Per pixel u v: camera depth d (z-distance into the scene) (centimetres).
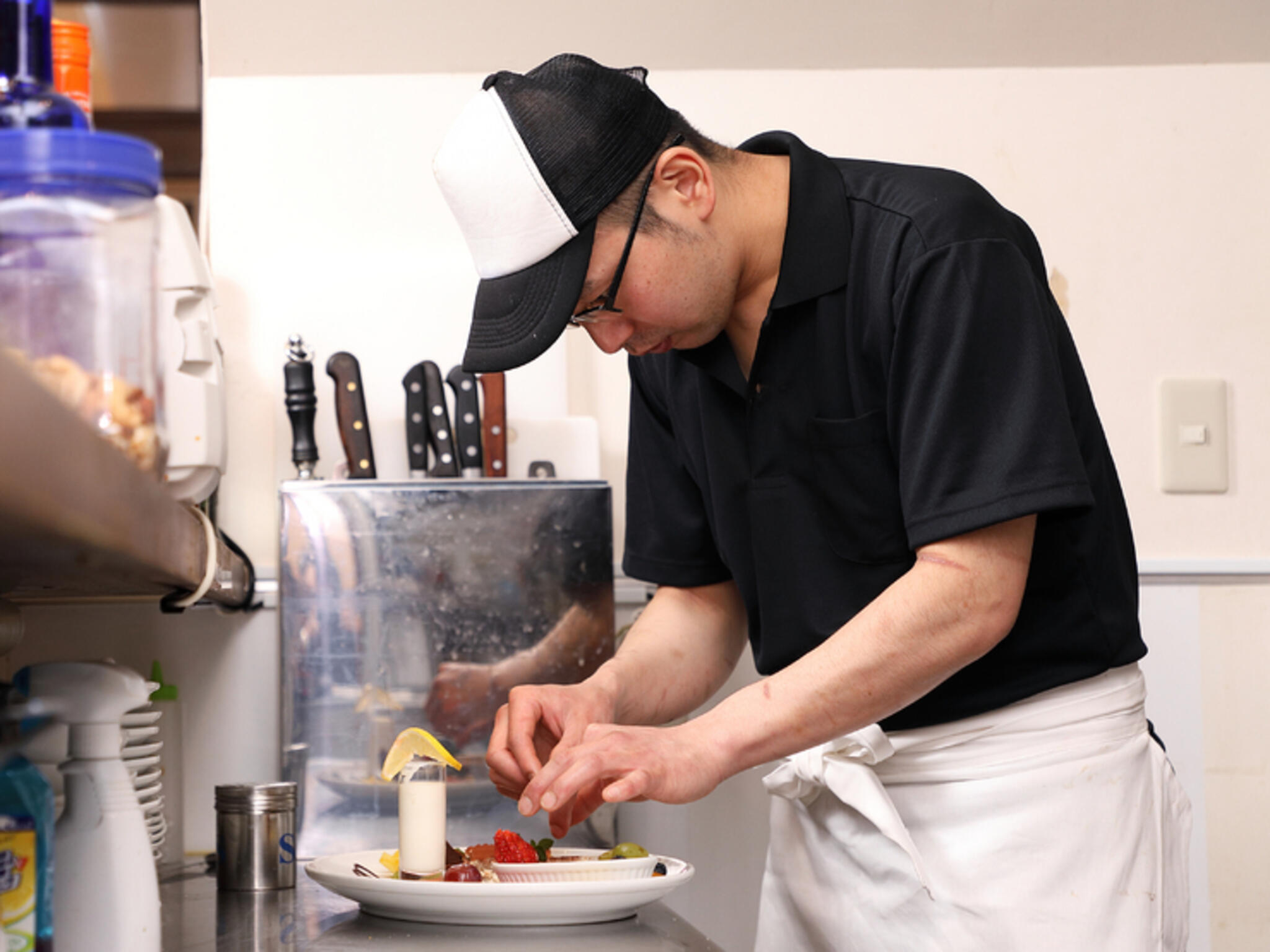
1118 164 175
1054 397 92
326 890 116
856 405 106
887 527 107
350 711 144
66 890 60
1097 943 100
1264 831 168
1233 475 173
